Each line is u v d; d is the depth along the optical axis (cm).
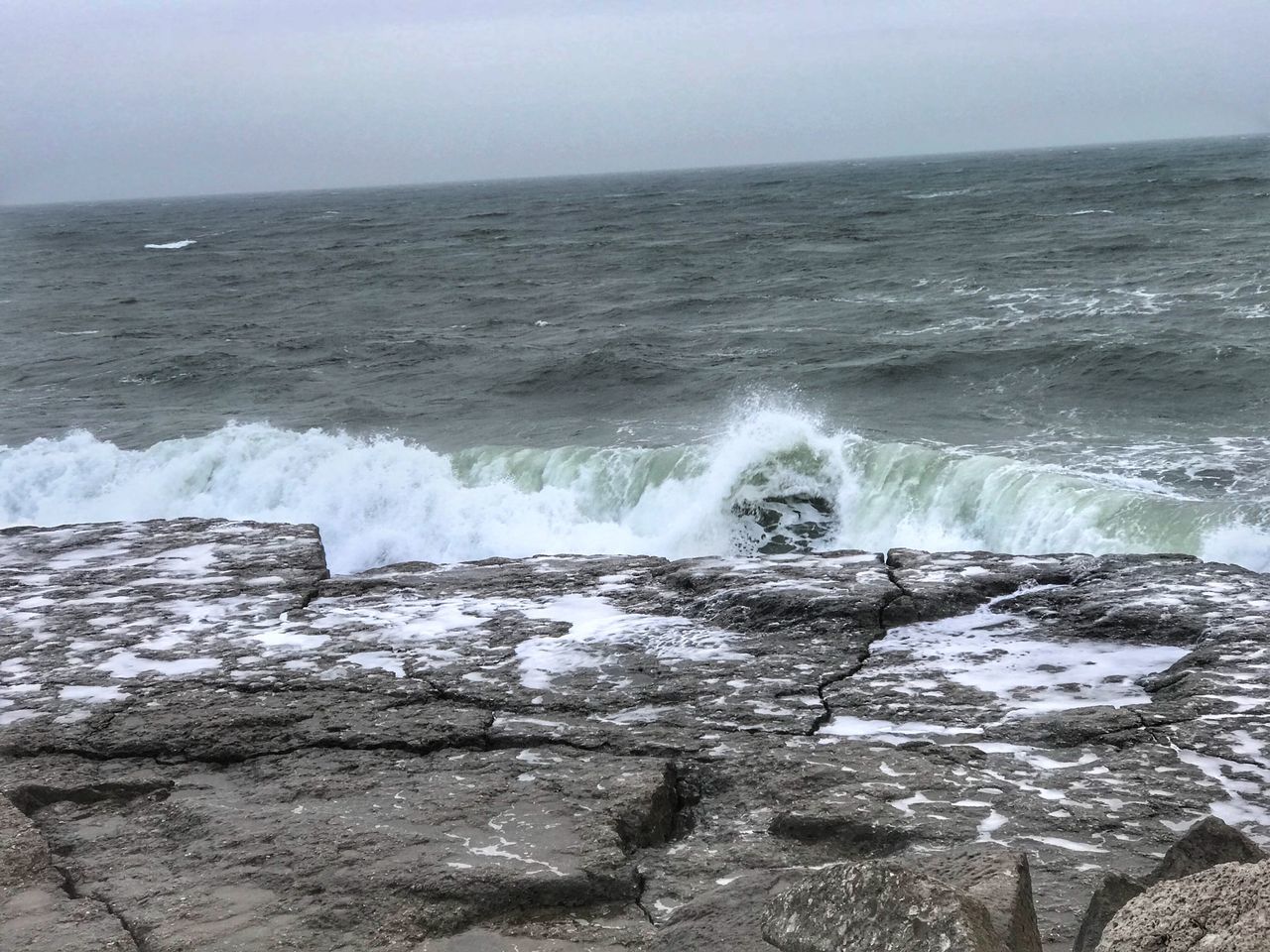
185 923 306
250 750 432
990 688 468
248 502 1497
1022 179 8831
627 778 386
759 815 368
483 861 331
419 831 354
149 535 796
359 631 572
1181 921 184
